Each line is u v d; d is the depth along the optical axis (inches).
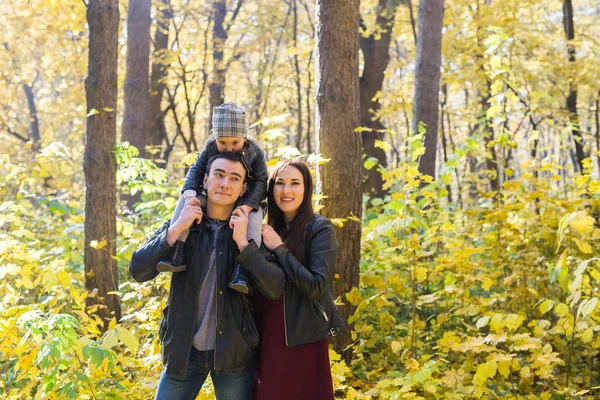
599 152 202.1
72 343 116.9
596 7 845.2
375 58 507.2
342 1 169.9
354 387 163.3
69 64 678.5
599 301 128.9
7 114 839.7
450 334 145.9
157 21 626.2
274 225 119.5
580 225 147.1
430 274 183.2
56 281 162.4
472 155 412.2
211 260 105.4
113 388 125.4
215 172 106.3
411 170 174.2
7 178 259.6
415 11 614.2
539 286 187.9
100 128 217.6
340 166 171.3
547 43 513.3
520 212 217.9
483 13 487.2
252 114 765.9
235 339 103.6
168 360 102.7
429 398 137.9
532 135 233.0
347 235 172.6
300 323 107.8
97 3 216.1
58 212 254.5
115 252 220.2
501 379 161.9
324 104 172.2
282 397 106.0
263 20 629.0
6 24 667.4
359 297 167.2
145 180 243.0
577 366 179.3
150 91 601.6
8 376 166.6
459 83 531.8
